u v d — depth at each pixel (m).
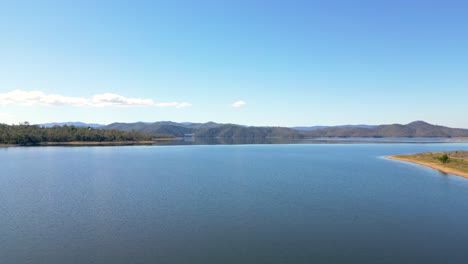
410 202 51.94
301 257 30.27
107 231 37.12
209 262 29.17
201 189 62.84
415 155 146.88
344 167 106.50
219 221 41.12
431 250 32.00
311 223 40.50
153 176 81.19
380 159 140.88
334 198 54.72
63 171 89.56
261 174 87.31
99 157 140.00
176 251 31.56
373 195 57.56
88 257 30.16
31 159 126.94
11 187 63.75
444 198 55.06
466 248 32.47
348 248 32.47
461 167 96.19
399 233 36.88
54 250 31.69
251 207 48.16
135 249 31.98
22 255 30.53
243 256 30.47
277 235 36.09
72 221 40.78
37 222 40.31
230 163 120.56
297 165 114.00
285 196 56.34
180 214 44.19
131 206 48.44
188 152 188.75
